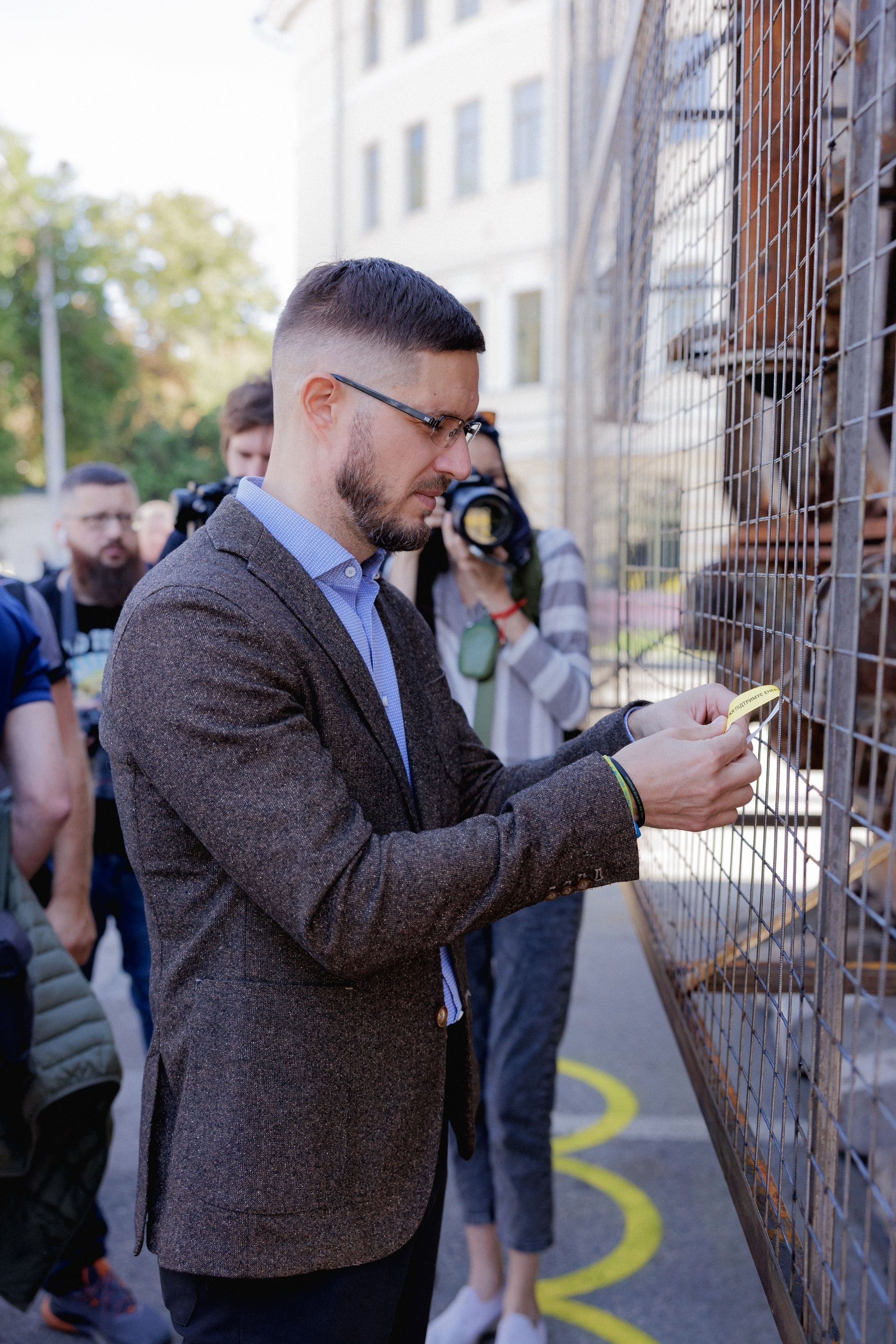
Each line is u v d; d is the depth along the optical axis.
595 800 0.99
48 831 1.85
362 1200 1.05
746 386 1.20
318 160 20.30
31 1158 1.62
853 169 0.86
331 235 20.05
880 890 1.13
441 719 1.29
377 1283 1.07
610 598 3.06
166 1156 1.09
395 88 19.05
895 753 0.75
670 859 1.71
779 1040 1.05
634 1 1.97
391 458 1.06
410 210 19.05
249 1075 1.02
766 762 1.16
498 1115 2.02
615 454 2.88
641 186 1.97
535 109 17.16
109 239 26.23
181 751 0.96
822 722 0.95
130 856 1.08
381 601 1.29
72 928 2.08
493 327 17.98
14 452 23.66
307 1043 1.02
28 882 1.96
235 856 0.96
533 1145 2.01
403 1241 1.08
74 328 24.41
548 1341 2.07
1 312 23.58
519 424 17.55
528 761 1.38
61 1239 1.69
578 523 4.64
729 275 1.25
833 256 1.16
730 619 1.33
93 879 2.49
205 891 1.04
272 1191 1.01
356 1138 1.05
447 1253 2.41
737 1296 2.20
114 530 2.63
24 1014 1.55
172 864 1.05
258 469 2.26
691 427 1.54
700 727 1.04
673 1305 2.18
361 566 1.17
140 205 28.16
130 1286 2.29
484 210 17.92
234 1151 1.01
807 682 1.06
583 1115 2.95
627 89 2.18
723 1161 1.27
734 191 1.20
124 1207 2.55
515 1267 2.02
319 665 1.05
